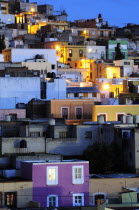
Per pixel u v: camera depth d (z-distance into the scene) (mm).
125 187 176250
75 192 173000
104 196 175750
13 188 166375
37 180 169375
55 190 170875
